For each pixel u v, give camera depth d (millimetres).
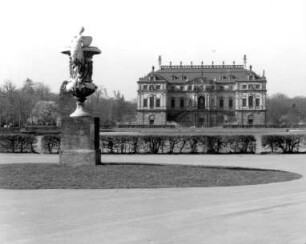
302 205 14883
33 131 100000
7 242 10547
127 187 18672
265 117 189375
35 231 11547
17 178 20484
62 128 24438
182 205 14914
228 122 192625
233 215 13359
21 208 14469
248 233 11320
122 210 14117
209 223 12367
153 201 15648
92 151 24312
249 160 32219
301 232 11438
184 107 196500
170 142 38406
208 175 21875
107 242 10523
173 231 11516
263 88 189125
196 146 38469
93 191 17766
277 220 12742
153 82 193250
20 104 147250
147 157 34531
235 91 192875
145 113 193500
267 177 21797
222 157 34719
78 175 21203
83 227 11945
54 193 17328
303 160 32281
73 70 24734
